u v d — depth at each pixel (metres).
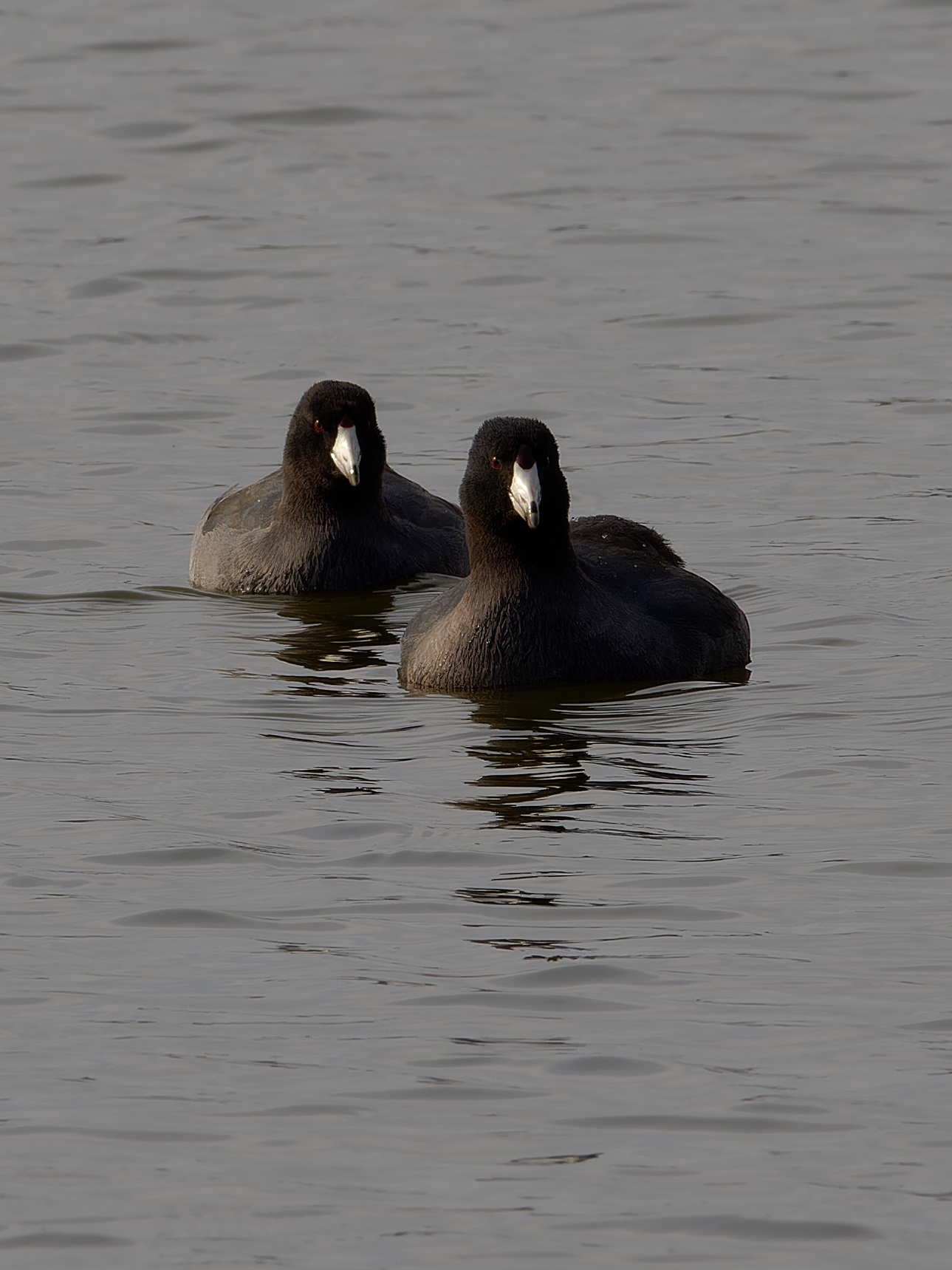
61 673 15.57
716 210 29.89
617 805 12.58
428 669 15.35
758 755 13.46
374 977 10.21
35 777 13.18
